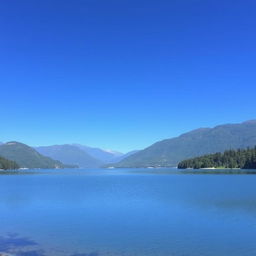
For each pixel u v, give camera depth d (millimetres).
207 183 109812
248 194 71188
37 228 38562
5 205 58094
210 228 37281
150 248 30125
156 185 107188
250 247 29984
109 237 33938
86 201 62594
